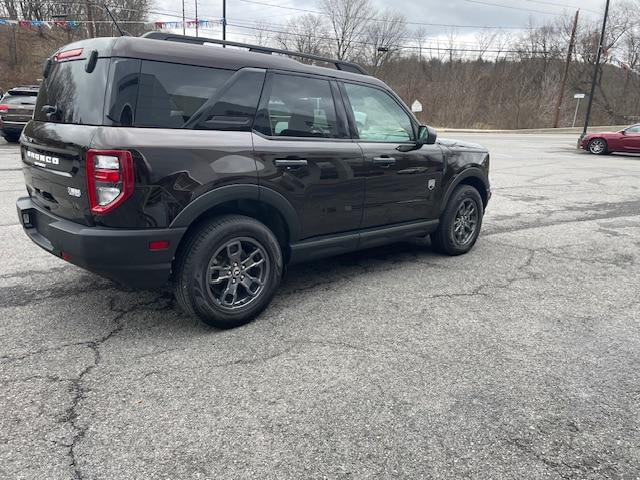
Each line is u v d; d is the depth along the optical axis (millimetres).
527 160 16219
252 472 2068
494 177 11898
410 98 48688
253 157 3277
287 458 2156
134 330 3338
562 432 2387
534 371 2945
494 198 9008
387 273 4660
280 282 3979
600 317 3771
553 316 3764
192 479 2020
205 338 3254
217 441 2252
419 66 57000
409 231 4660
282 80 3520
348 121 3963
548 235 6340
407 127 4527
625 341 3373
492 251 5531
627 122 50688
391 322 3576
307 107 3670
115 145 2758
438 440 2303
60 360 2920
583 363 3059
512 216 7500
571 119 47250
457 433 2355
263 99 3395
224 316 3324
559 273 4809
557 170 13570
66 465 2072
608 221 7270
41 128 3295
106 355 2994
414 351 3150
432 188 4734
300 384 2732
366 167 4016
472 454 2217
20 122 14414
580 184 11016
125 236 2859
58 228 3027
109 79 2844
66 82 3191
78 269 4477
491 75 52625
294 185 3533
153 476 2029
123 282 3035
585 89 53281
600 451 2260
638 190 10289
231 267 3344
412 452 2217
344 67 4215
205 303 3223
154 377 2764
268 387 2695
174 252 3027
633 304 4055
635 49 52875
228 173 3150
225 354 3049
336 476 2061
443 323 3584
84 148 2809
